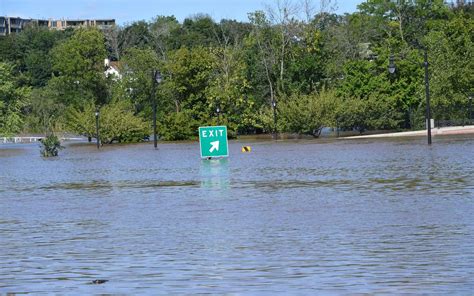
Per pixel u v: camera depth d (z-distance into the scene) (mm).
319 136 153250
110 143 163000
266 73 171875
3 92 187625
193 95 170250
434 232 29828
